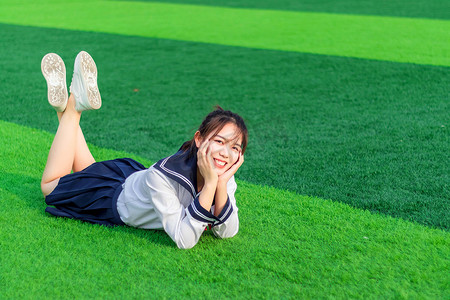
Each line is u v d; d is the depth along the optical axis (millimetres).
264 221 3635
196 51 10828
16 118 6254
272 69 9195
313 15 16766
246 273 2938
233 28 14016
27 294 2662
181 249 3146
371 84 8047
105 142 5512
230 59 10055
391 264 3070
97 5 19328
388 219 3709
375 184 4410
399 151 5219
